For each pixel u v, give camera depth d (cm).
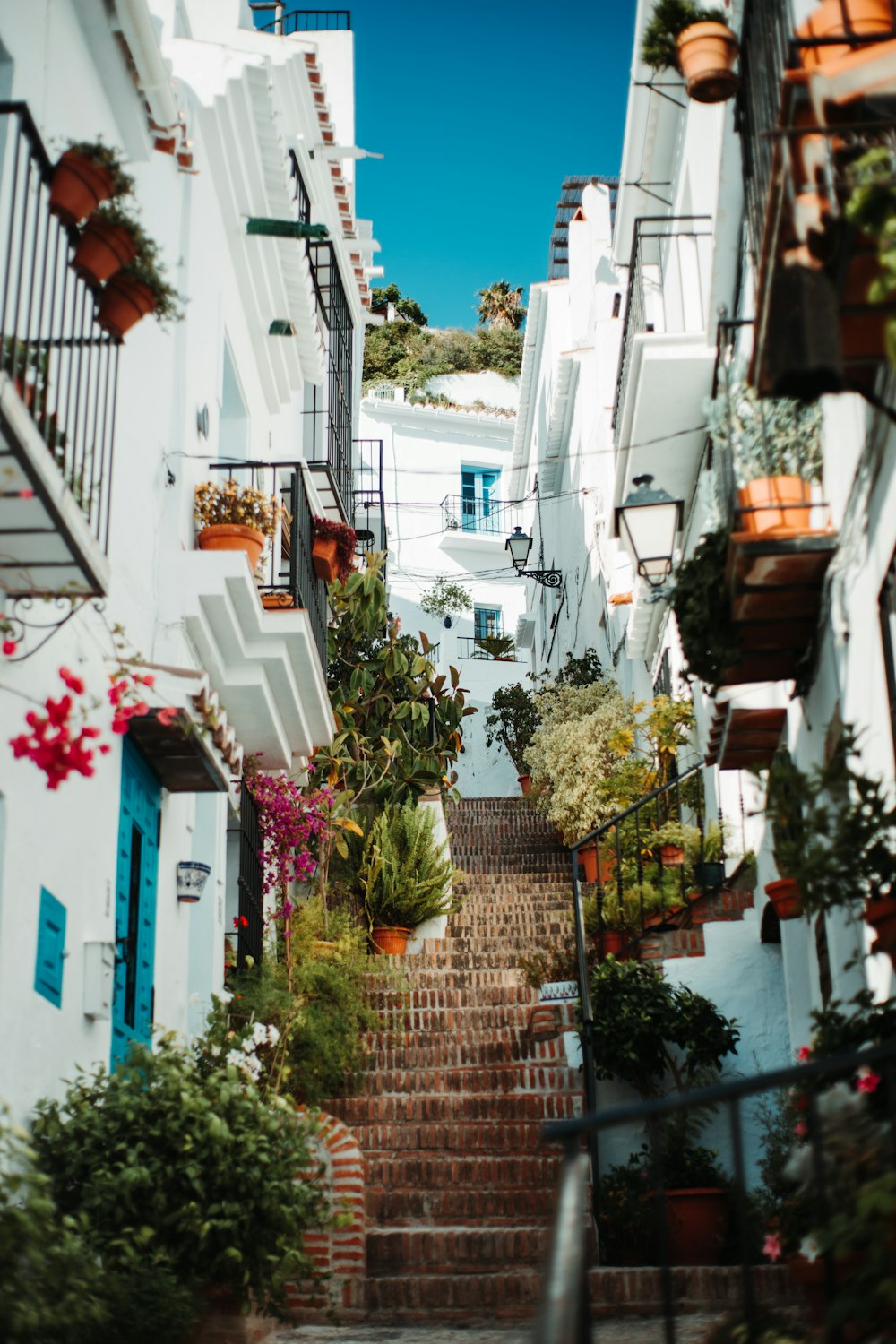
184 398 890
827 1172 447
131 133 787
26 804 588
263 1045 999
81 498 557
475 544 2897
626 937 1129
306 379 1306
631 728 1467
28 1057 580
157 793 828
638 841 1098
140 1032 770
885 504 562
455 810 1898
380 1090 1051
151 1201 575
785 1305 736
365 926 1366
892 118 458
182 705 746
